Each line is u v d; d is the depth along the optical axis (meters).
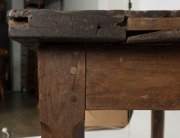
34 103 4.07
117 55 0.51
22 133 2.51
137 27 0.46
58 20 0.45
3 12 5.45
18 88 5.57
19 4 5.44
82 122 0.52
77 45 0.51
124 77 0.51
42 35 0.45
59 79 0.51
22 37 0.46
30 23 0.45
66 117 0.52
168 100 0.52
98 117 2.13
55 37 0.45
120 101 0.52
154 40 0.47
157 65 0.51
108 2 3.31
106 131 1.71
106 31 0.45
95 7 3.60
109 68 0.51
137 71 0.51
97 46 0.51
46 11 0.45
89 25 0.45
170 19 0.46
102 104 0.52
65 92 0.51
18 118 3.14
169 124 1.56
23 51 5.34
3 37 5.48
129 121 1.87
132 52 0.51
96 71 0.51
